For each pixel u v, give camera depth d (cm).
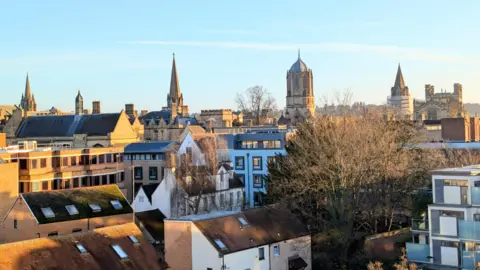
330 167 6938
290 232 6606
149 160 10781
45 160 8931
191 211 8919
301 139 7475
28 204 6762
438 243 5694
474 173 5575
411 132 8125
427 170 7244
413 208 7112
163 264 5409
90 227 7075
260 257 6166
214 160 9544
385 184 7125
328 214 7306
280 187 7412
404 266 5128
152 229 7975
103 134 13125
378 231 7431
